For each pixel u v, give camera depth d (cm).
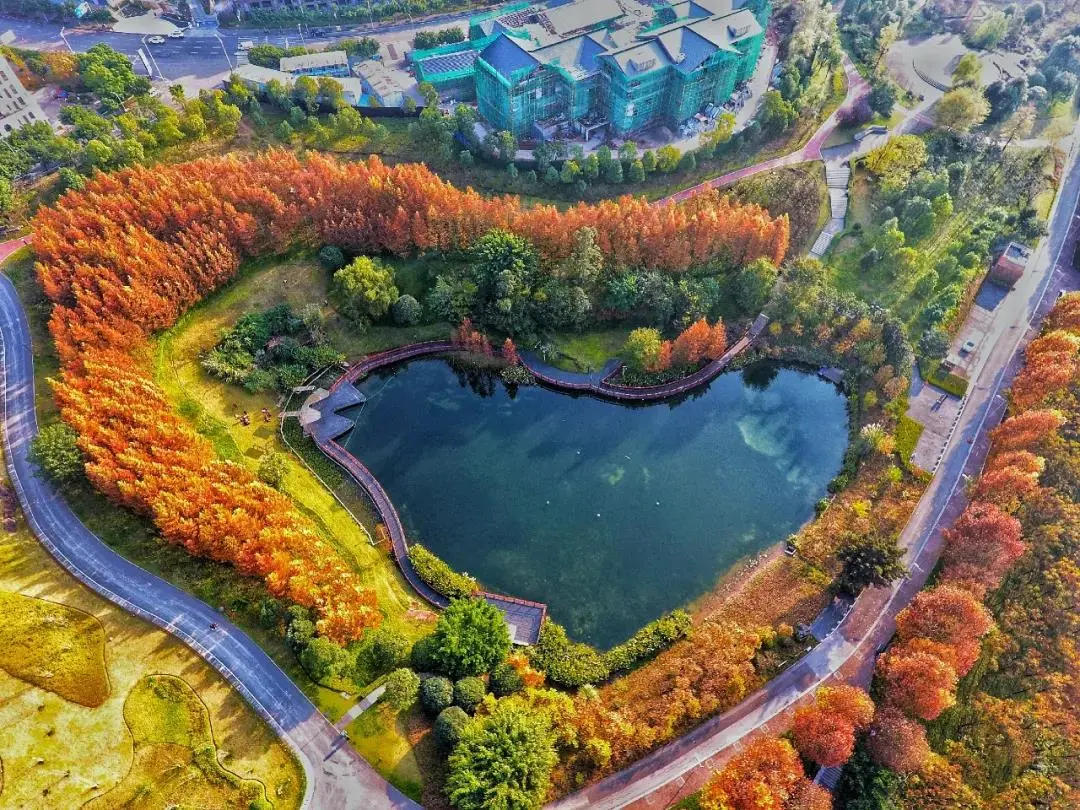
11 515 9425
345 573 9050
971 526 9594
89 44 17525
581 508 11112
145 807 7281
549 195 14538
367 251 13175
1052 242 14625
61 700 7844
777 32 18138
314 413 11675
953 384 12406
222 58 17250
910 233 14288
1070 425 10962
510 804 7181
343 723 8094
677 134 15688
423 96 16000
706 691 8675
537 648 9419
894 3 18900
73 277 11244
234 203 12631
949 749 8506
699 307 12756
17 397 10706
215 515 8962
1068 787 8019
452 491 11231
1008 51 18412
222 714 8031
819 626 9681
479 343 12431
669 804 8056
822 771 8275
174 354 11794
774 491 11388
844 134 15875
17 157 13175
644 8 16438
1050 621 9369
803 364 13112
